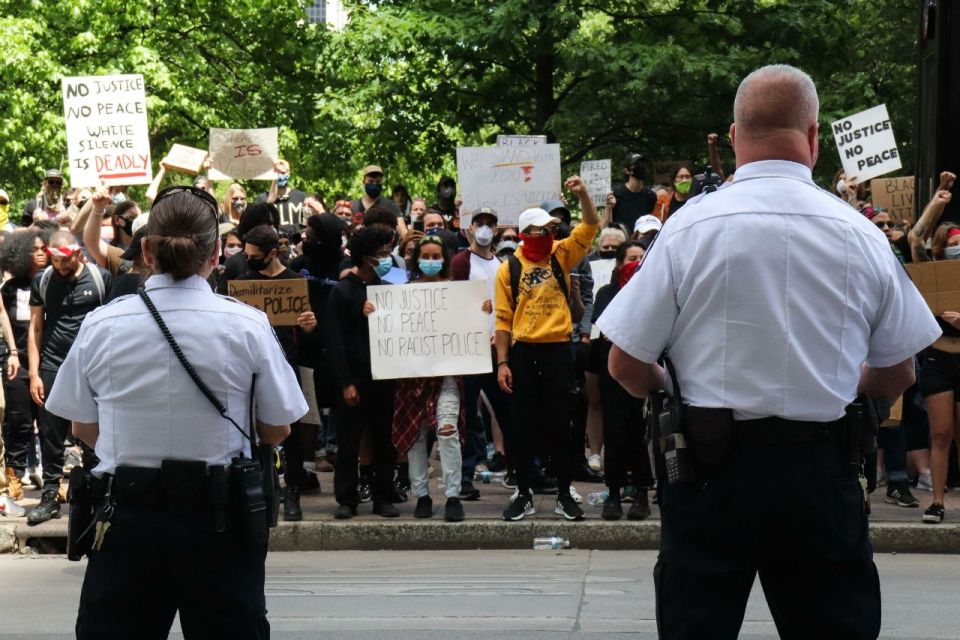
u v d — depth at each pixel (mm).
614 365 3799
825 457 3609
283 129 30422
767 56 25328
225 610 3908
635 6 26484
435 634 6836
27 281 11367
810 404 3598
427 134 27641
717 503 3621
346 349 10320
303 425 10414
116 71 27094
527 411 10141
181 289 4055
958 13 12625
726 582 3625
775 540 3631
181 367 3951
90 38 26750
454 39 24391
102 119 13859
